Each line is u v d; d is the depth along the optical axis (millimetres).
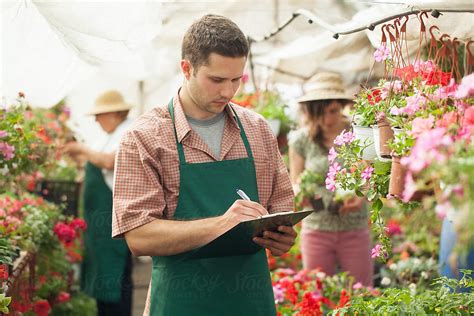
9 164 4316
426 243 5758
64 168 7324
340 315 3145
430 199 2418
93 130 8109
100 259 5863
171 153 3002
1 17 4082
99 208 5906
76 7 3756
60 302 5824
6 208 4719
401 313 2959
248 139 3111
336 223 5180
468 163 2012
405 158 2223
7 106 4668
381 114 2896
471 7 2777
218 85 2885
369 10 4230
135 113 9234
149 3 3900
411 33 3529
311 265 5250
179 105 3055
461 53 3941
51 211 5832
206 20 2908
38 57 4492
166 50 7105
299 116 5703
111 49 3963
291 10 5418
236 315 3045
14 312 3779
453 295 2992
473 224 1958
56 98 4832
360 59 6520
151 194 2955
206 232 2855
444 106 2570
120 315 5852
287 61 6629
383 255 3098
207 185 3021
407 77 2955
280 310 4383
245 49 2887
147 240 2920
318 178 5125
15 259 4133
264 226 2859
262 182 3141
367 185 3016
